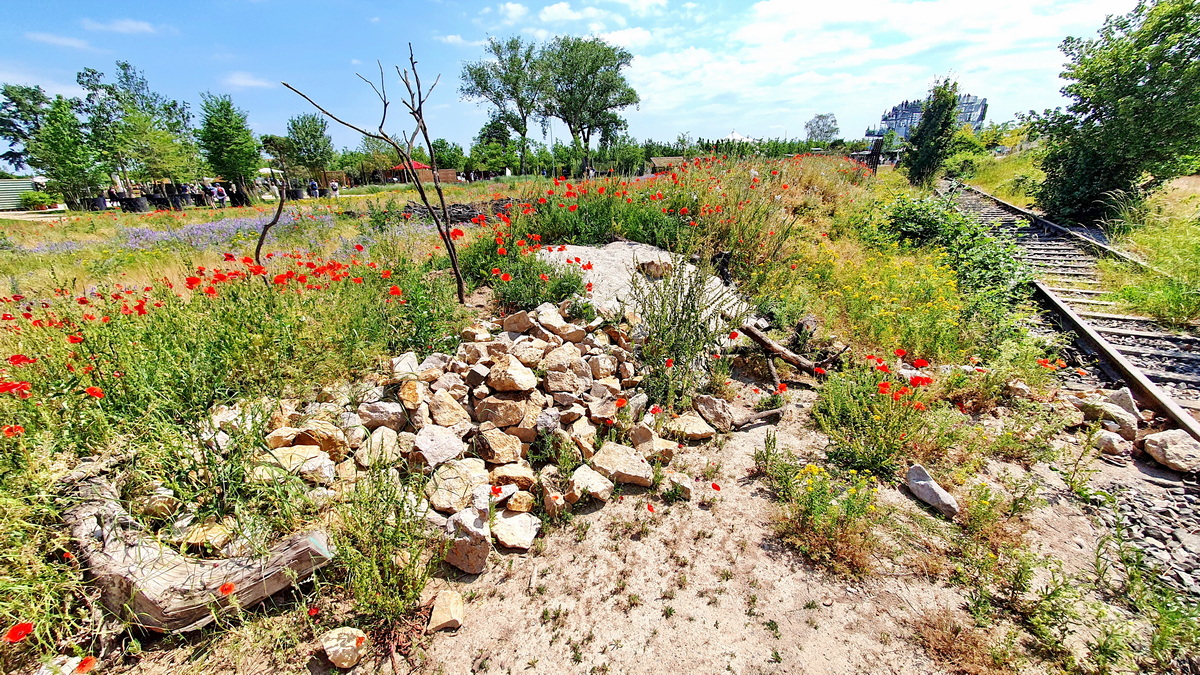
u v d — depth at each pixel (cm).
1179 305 550
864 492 288
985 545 258
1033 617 216
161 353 288
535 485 292
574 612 227
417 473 271
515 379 311
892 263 661
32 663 184
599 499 290
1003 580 237
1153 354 479
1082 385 439
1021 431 349
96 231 1228
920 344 468
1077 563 249
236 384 300
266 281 403
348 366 338
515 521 267
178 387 266
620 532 271
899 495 297
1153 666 198
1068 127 1088
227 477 232
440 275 509
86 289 555
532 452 310
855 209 973
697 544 264
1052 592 219
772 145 1428
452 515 257
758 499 296
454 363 348
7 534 196
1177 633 199
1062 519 280
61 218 1568
